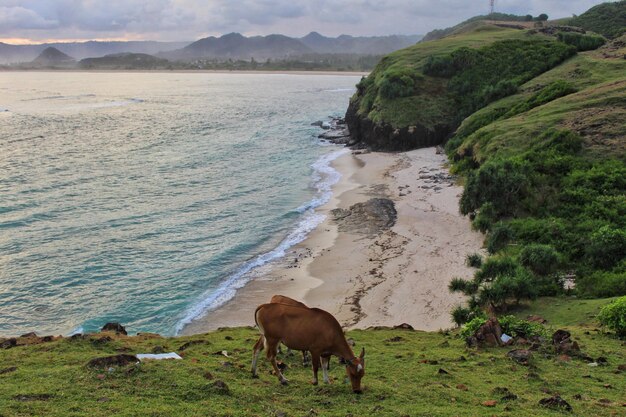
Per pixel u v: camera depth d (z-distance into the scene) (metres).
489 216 40.69
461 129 76.81
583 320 23.06
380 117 86.00
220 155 79.94
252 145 88.56
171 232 45.62
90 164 72.38
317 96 180.88
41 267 37.66
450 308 29.23
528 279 26.58
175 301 32.62
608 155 47.91
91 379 11.44
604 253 31.41
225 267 37.94
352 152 82.25
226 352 15.39
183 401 10.63
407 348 17.66
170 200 55.72
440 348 17.64
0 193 56.41
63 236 44.12
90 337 15.92
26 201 53.75
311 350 12.12
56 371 12.02
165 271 37.31
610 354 16.64
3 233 44.31
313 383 12.45
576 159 47.53
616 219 37.62
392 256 38.00
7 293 33.47
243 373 13.00
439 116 85.75
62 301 32.62
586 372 14.69
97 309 31.64
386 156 78.25
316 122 111.19
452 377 13.75
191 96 183.12
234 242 43.03
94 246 42.00
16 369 12.30
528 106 70.44
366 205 50.97
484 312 24.81
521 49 98.19
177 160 75.94
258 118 122.19
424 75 95.62
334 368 14.23
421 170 65.62
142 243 42.91
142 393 10.82
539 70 91.31
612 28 135.00
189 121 116.88
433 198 52.31
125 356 12.58
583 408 11.66
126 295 33.47
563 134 51.50
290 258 38.94
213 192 58.88
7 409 9.66
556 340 17.62
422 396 12.12
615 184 42.84
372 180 62.34
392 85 90.31
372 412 10.84
